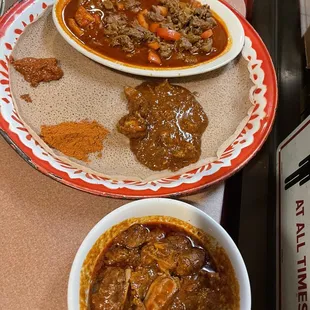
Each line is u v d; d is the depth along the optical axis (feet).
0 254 1.08
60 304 1.03
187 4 1.65
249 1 2.00
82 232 1.15
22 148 1.21
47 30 1.56
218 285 0.98
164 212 1.05
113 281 0.96
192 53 1.54
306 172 1.24
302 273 1.12
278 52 1.88
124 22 1.57
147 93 1.47
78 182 1.17
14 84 1.41
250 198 1.51
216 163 1.28
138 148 1.35
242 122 1.42
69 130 1.34
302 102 1.76
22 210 1.16
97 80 1.49
